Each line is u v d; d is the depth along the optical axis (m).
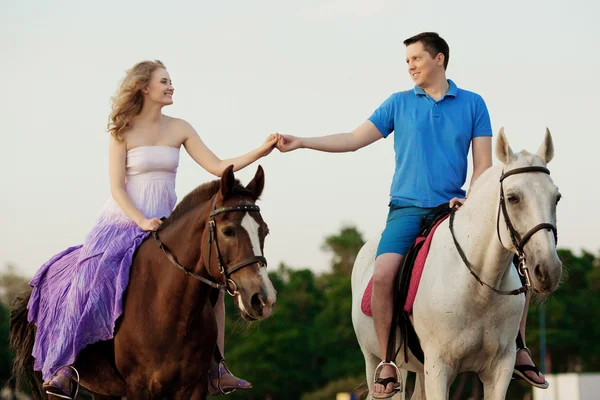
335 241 91.81
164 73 6.32
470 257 5.55
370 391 6.84
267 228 5.52
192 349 5.83
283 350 68.94
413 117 6.34
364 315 6.67
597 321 62.22
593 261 72.00
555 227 4.95
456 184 6.27
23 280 82.62
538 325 59.88
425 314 5.70
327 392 62.97
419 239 6.02
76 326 5.91
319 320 72.38
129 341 5.88
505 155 5.20
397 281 6.04
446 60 6.39
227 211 5.47
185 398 5.96
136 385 5.91
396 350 6.17
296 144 6.42
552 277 4.81
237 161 6.43
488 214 5.44
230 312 46.69
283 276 86.75
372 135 6.54
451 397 36.16
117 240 6.12
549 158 5.23
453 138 6.25
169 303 5.76
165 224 5.95
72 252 6.64
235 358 67.00
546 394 23.39
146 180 6.35
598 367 60.81
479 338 5.58
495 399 5.66
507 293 5.36
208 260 5.53
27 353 6.82
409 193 6.27
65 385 5.91
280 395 68.19
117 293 5.88
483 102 6.41
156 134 6.41
